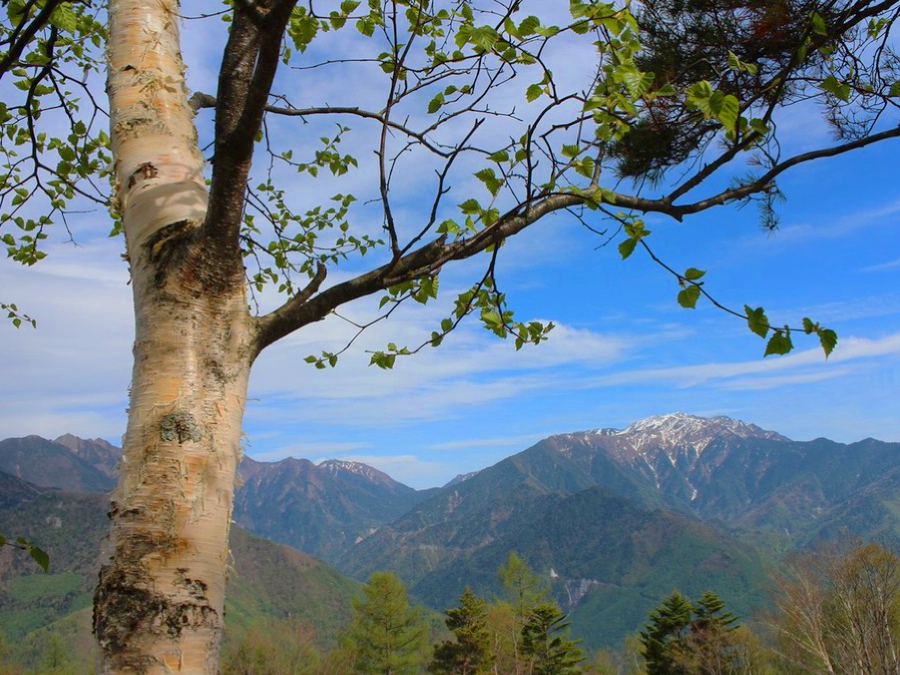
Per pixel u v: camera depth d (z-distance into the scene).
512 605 46.00
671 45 3.77
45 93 4.37
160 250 2.10
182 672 1.73
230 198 2.03
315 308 2.31
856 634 26.64
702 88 2.27
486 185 2.54
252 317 2.22
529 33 2.35
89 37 4.33
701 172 2.74
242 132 1.96
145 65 2.55
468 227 2.57
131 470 1.89
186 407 1.96
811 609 28.22
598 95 2.49
